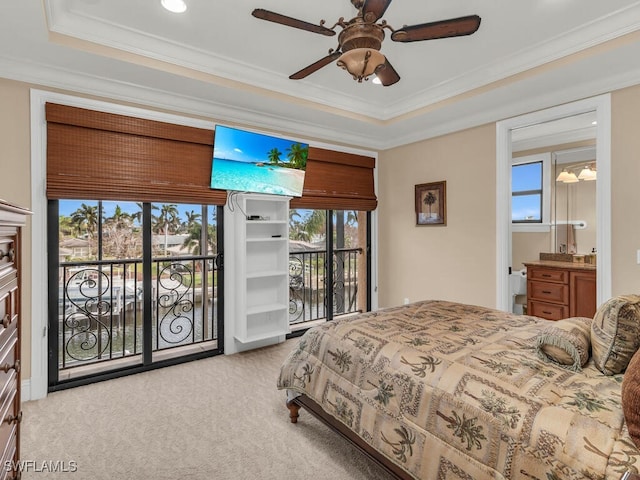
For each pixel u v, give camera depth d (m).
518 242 4.96
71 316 2.91
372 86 3.42
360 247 4.88
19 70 2.50
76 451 1.96
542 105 3.18
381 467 1.65
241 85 3.07
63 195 2.65
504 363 1.53
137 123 2.96
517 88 3.01
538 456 1.13
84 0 2.13
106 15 2.28
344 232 4.71
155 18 2.31
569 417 1.14
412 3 2.17
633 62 2.52
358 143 4.55
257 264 3.76
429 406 1.47
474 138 3.76
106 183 2.81
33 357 2.57
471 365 1.52
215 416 2.34
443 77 3.21
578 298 3.63
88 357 3.00
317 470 1.83
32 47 2.31
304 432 2.17
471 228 3.79
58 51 2.36
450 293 4.02
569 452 1.07
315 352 2.11
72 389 2.73
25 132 2.53
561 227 4.55
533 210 4.80
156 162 3.06
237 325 3.52
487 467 1.25
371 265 4.84
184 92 3.08
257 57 2.86
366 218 4.86
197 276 3.51
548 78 2.80
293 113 3.66
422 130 4.23
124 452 1.96
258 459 1.91
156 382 2.87
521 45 2.66
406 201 4.52
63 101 2.66
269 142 3.62
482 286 3.70
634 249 2.67
